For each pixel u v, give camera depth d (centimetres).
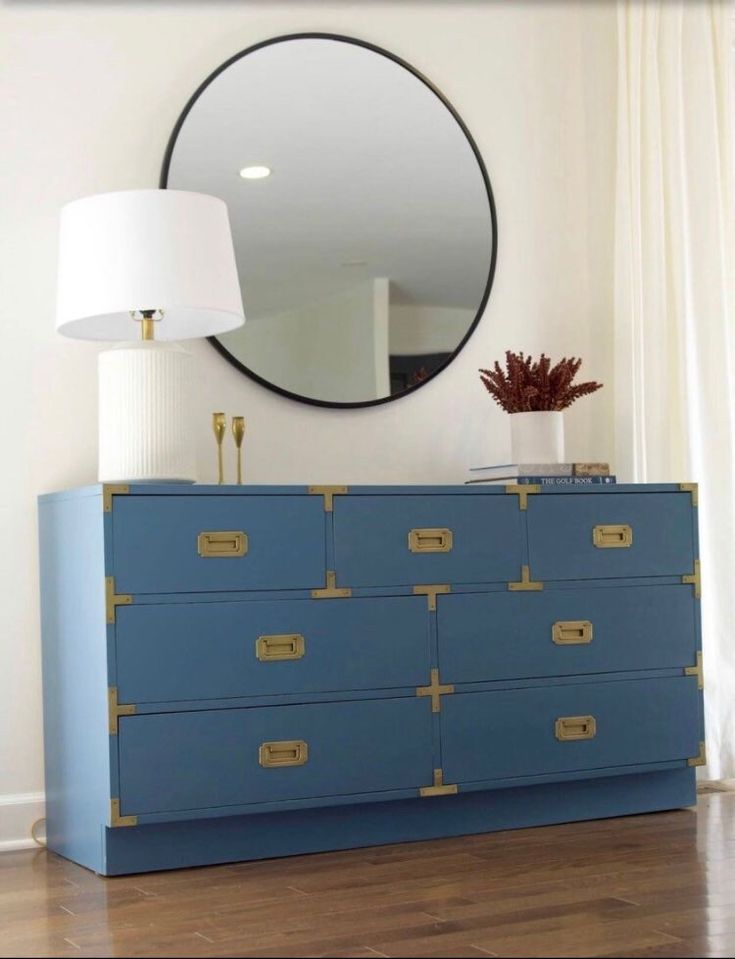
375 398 349
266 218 339
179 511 275
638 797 323
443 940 216
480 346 366
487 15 373
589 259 382
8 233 314
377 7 358
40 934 228
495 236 367
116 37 327
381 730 291
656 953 205
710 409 361
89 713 277
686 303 363
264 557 282
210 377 332
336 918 232
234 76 337
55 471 315
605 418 381
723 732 357
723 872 258
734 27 371
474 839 297
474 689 302
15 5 318
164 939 222
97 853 273
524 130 376
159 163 329
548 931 219
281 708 282
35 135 318
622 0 371
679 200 365
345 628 289
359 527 292
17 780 308
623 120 370
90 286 280
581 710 313
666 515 326
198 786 273
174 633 273
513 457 343
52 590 299
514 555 308
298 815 286
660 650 323
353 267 348
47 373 316
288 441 341
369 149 352
